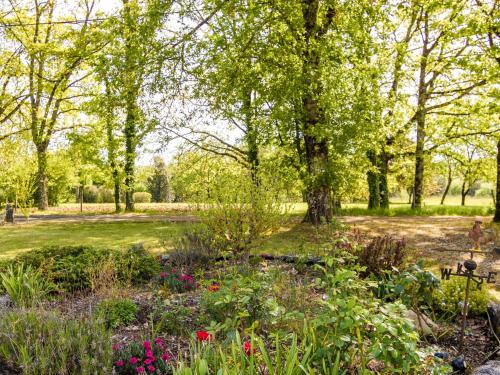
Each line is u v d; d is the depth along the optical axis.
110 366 3.45
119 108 13.29
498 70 14.30
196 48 11.57
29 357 3.33
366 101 12.93
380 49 14.19
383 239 6.83
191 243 8.33
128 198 27.39
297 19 13.08
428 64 18.38
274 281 5.20
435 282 4.87
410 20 21.11
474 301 5.21
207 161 19.25
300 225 14.39
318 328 3.28
